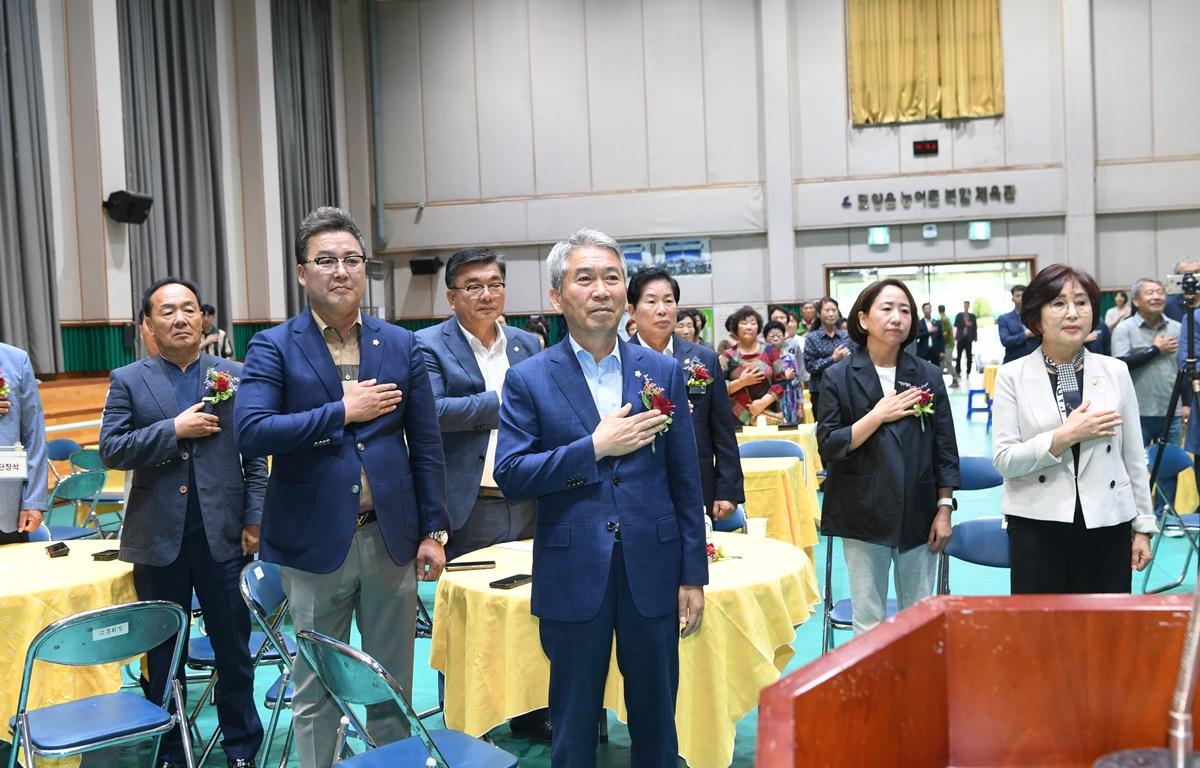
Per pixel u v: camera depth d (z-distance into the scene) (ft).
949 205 49.03
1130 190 47.88
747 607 9.32
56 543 12.04
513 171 52.54
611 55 51.67
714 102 50.96
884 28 49.24
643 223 51.57
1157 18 47.37
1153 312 20.71
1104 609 4.23
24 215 32.09
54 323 33.40
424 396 9.21
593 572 7.44
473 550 12.60
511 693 9.32
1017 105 48.42
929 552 10.72
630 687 7.66
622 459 7.59
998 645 4.28
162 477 10.70
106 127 35.29
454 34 52.75
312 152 49.24
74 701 9.45
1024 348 24.03
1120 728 4.22
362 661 6.97
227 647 10.71
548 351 7.99
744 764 10.95
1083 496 9.38
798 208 50.24
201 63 41.81
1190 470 21.16
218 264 42.75
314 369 8.73
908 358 10.77
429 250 53.78
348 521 8.52
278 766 10.89
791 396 27.04
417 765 7.48
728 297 51.55
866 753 3.78
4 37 31.60
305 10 49.08
